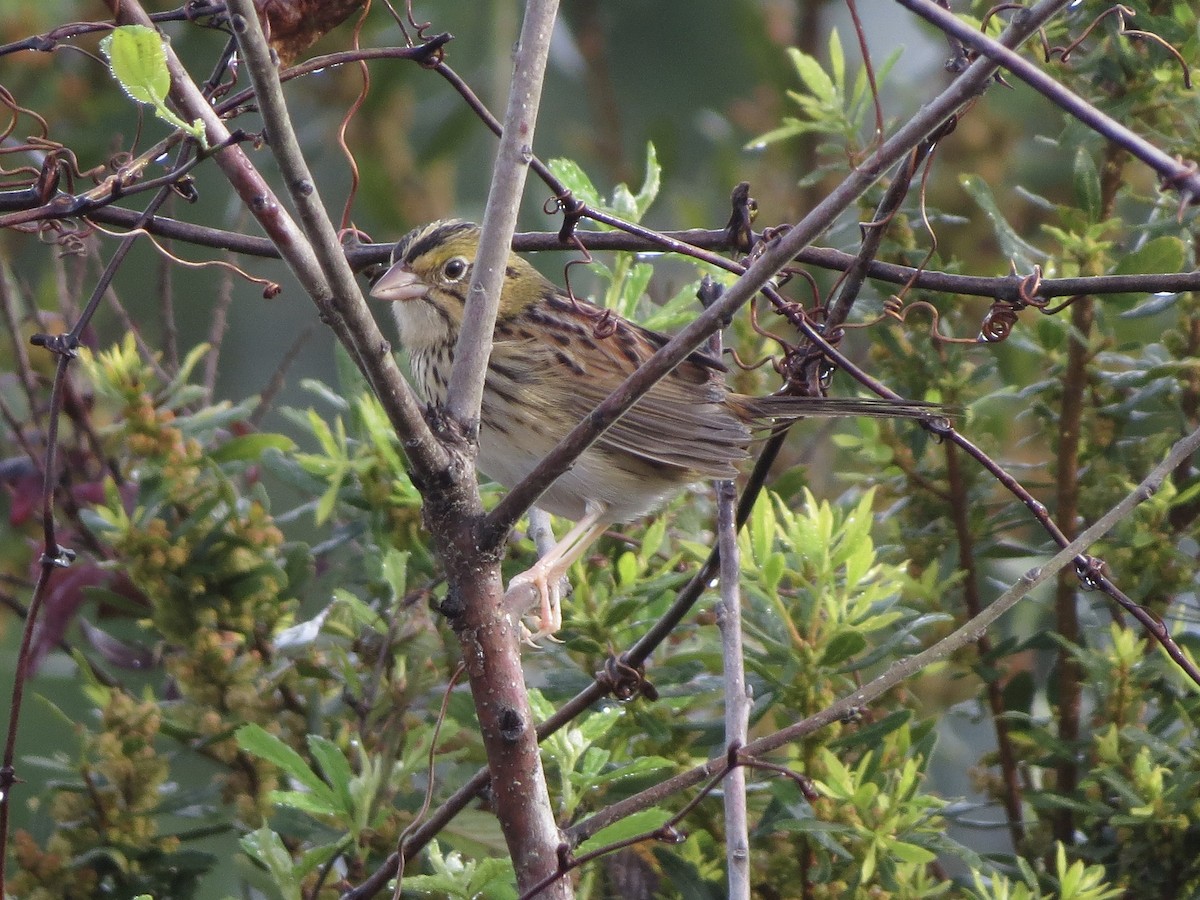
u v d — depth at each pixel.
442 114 15.12
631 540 10.02
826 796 8.05
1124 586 9.29
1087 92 9.52
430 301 10.59
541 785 6.26
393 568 8.62
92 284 13.13
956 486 9.69
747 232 8.13
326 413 14.98
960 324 10.15
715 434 9.27
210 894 10.04
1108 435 9.72
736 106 15.70
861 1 16.42
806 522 8.64
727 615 7.14
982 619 6.84
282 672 8.96
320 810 7.62
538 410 9.83
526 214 16.16
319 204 5.58
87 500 10.14
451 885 6.92
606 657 8.62
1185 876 8.37
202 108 6.05
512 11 14.84
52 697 11.56
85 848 8.52
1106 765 8.50
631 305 10.39
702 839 8.60
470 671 6.27
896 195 7.41
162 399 9.46
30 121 13.34
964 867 10.59
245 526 9.05
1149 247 8.85
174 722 8.88
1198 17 9.73
